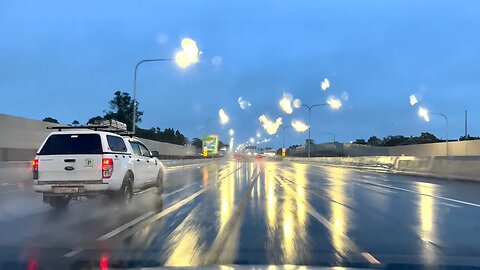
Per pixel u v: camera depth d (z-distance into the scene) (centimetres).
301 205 1499
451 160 2911
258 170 4259
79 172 1269
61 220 1169
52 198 1343
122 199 1346
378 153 8988
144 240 924
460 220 1206
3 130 3078
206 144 10294
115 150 1357
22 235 973
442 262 761
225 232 1014
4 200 1578
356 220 1193
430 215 1292
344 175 3400
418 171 3306
